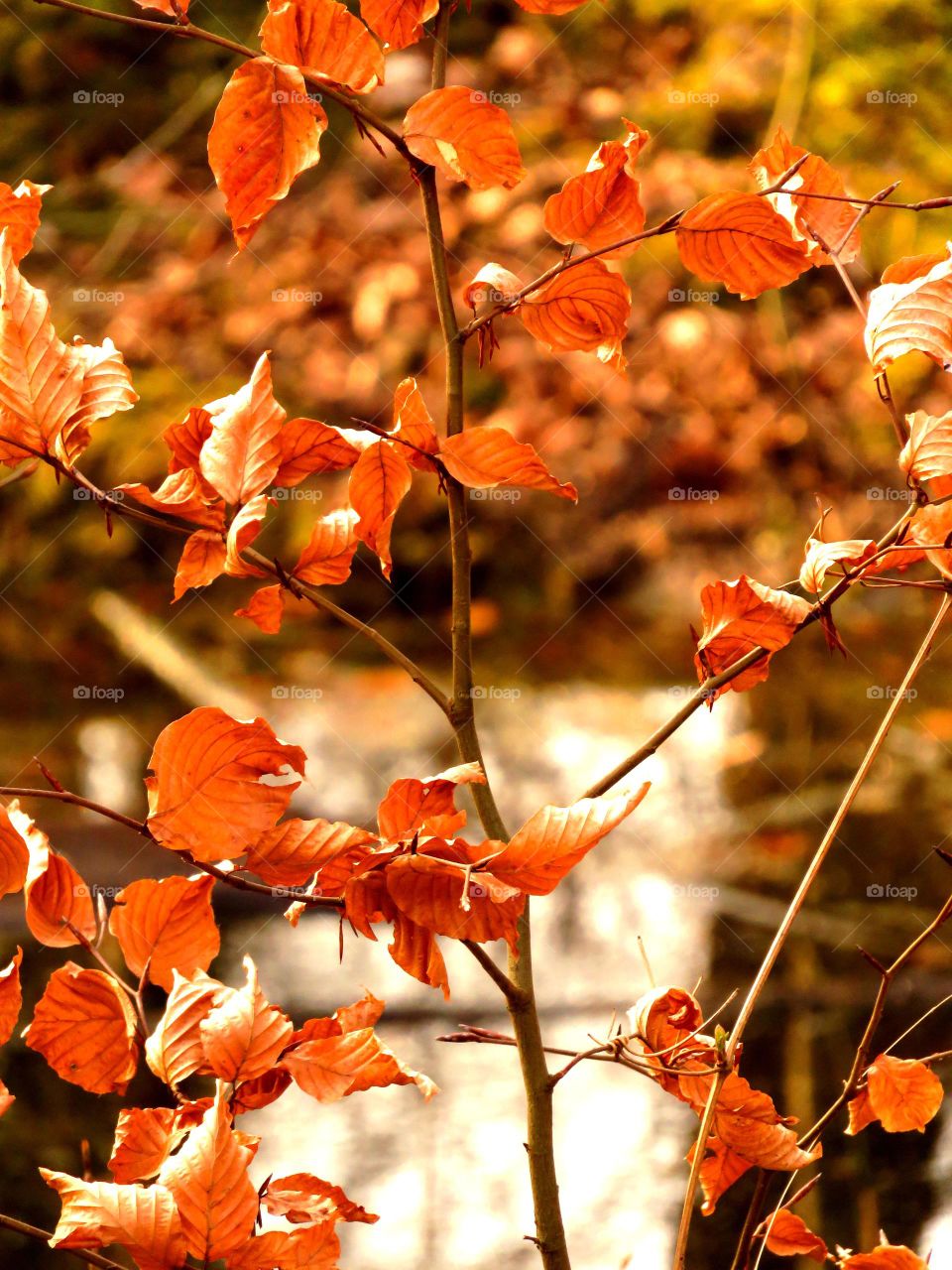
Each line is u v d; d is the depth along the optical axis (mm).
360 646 8602
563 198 2396
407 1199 3037
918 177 9977
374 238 10406
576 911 4906
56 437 2334
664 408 9680
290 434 2350
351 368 10000
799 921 4660
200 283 10500
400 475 2369
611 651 8438
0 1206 2949
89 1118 3436
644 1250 2859
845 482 9578
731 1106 2402
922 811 5629
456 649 2393
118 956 4297
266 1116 3559
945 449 2354
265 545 9203
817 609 2369
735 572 9367
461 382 2402
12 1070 3725
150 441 9750
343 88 2350
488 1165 3215
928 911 4738
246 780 2281
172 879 2348
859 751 6406
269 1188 2367
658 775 6328
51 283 10609
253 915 5008
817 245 2455
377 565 9422
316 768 6363
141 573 9562
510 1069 3781
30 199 2377
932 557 2369
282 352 10203
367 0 2375
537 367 9867
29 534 9531
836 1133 3266
